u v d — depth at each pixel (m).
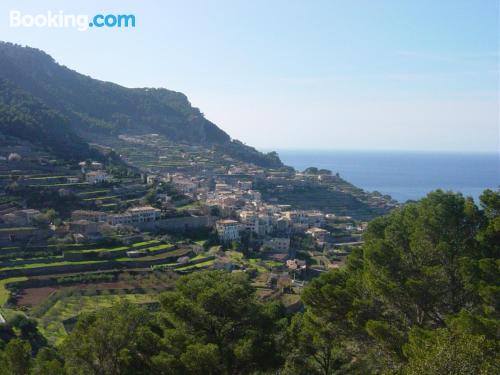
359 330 38.28
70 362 33.94
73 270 100.12
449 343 24.89
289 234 162.75
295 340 41.97
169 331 33.81
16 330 69.94
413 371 24.59
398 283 37.25
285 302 90.62
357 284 39.75
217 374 31.69
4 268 95.62
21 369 34.16
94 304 85.38
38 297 86.62
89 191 147.12
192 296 35.78
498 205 41.22
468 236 40.25
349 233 171.00
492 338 28.34
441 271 37.19
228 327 35.56
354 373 40.41
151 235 130.25
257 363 33.91
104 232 120.38
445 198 42.75
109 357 34.12
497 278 33.44
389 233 44.53
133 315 36.22
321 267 128.62
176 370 31.48
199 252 123.94
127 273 101.56
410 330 33.09
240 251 135.75
